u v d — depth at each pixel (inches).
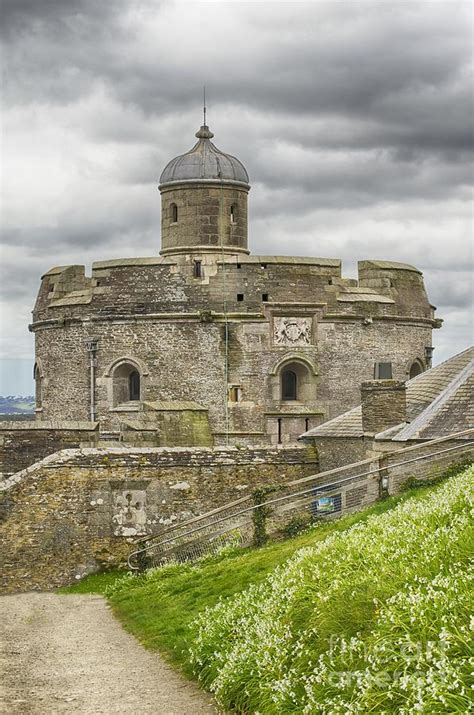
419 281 2149.4
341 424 1417.3
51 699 633.0
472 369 1234.0
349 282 2075.5
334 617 576.4
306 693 532.4
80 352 2036.2
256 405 1978.3
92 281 2036.2
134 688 661.9
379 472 1151.0
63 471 1294.3
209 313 1963.6
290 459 1379.2
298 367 2003.0
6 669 738.8
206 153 2143.2
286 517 1250.0
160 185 2146.9
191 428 1854.1
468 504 682.2
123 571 1294.3
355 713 472.1
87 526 1296.8
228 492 1350.9
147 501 1317.7
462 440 1103.0
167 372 1983.3
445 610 500.1
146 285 1995.6
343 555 684.7
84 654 799.7
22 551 1273.4
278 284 1990.7
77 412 2043.6
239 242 2137.1
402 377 2085.4
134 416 1886.1
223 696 599.8
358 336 2033.7
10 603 1172.5
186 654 740.0
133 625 933.8
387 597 559.2
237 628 692.7
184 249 2105.1
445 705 432.8
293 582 689.0
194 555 1272.1
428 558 580.7
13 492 1280.8
